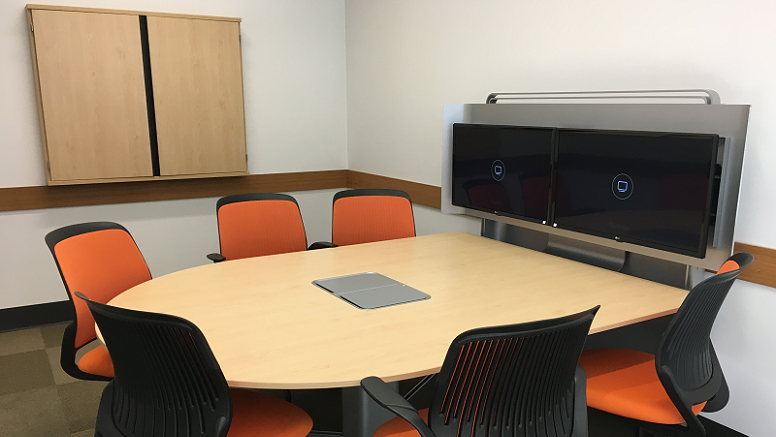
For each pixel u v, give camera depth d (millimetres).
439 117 4094
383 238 3609
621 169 2607
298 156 5027
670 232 2447
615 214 2668
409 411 1444
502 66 3549
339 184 5270
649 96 2695
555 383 1625
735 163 2264
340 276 2619
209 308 2191
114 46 3971
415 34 4234
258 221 3414
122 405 1772
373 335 1923
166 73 4160
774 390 2426
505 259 2930
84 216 4215
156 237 4500
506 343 1462
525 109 3133
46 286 4164
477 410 1547
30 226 4066
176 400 1638
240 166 4543
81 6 4031
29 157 3996
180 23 4148
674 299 2311
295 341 1874
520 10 3385
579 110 2842
